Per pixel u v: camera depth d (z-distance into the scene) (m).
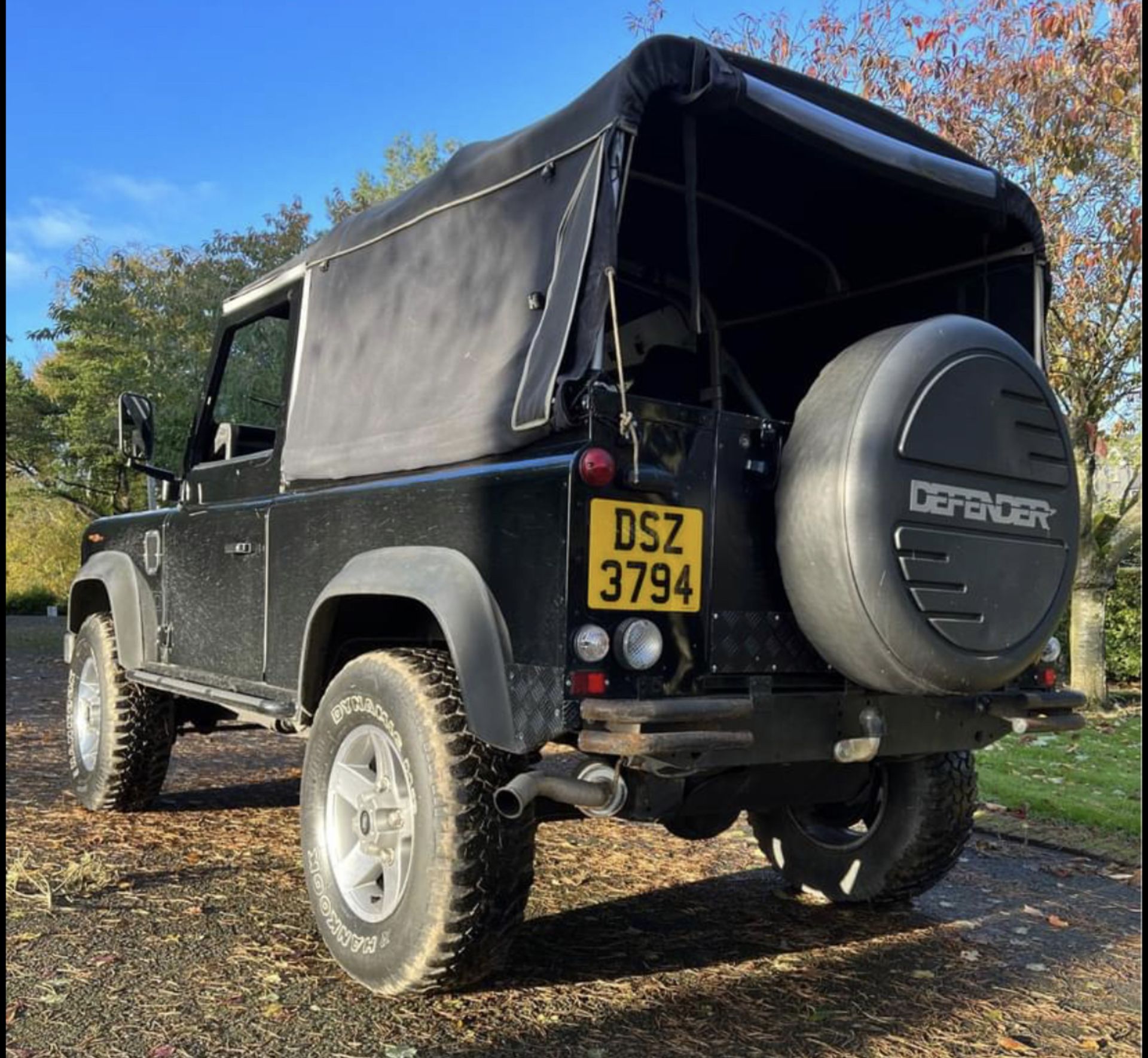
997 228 3.56
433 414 2.99
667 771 2.46
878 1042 2.65
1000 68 8.19
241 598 3.93
